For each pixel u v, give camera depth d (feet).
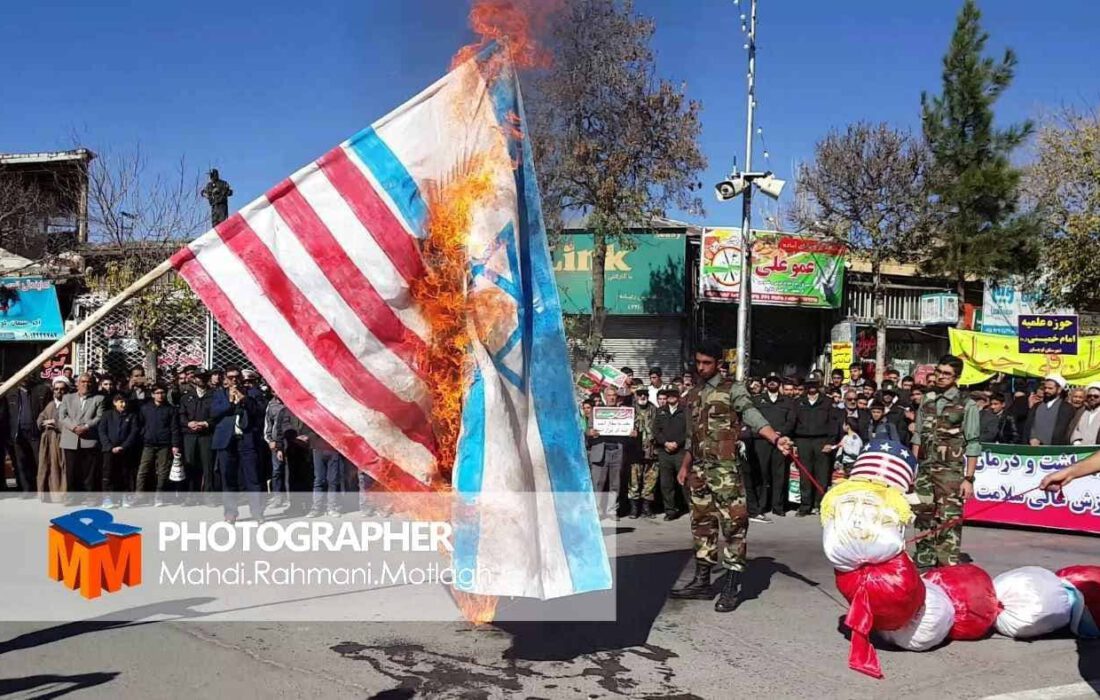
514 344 16.12
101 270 66.23
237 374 36.50
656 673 16.55
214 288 15.35
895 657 18.01
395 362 16.26
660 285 75.61
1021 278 86.17
